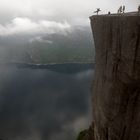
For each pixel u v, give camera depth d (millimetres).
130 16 25234
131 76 25922
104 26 31562
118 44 27797
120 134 28422
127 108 27438
